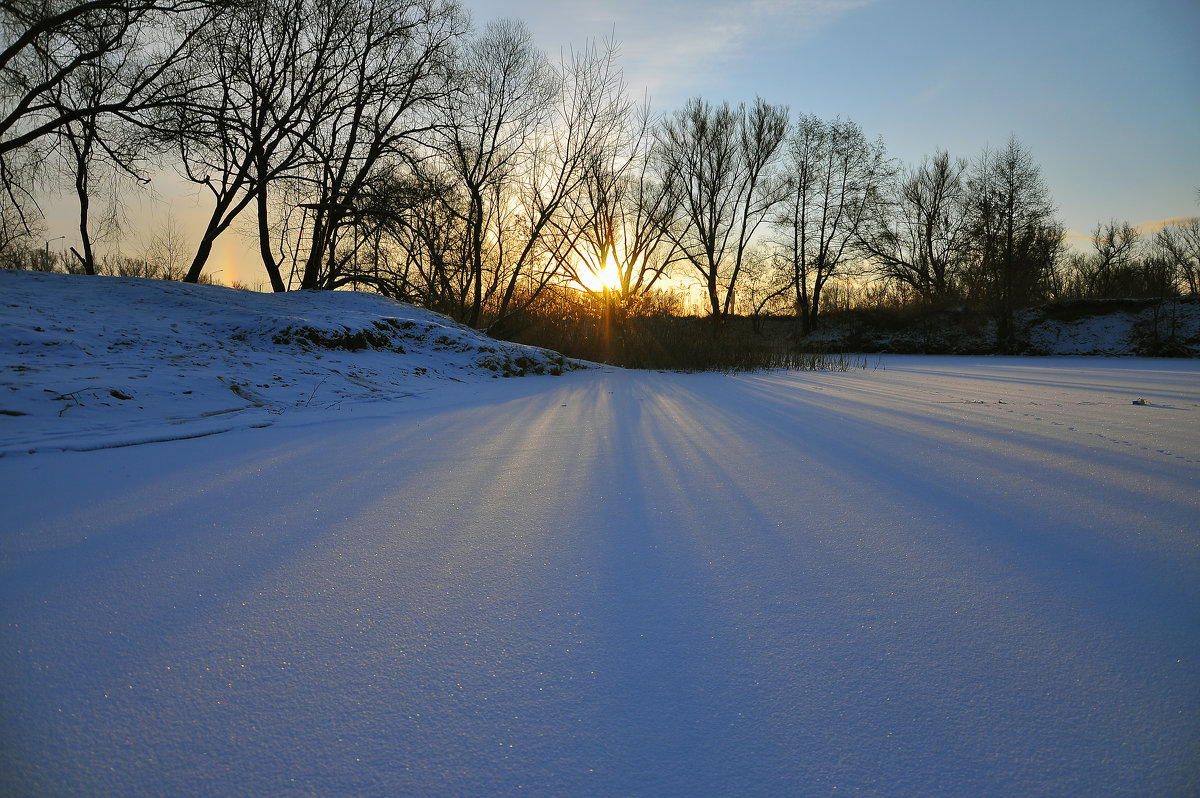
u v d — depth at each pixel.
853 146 34.09
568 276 20.56
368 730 1.50
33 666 1.78
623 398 8.98
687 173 28.47
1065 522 3.02
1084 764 1.36
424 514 3.27
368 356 10.31
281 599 2.22
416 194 15.52
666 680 1.70
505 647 1.88
